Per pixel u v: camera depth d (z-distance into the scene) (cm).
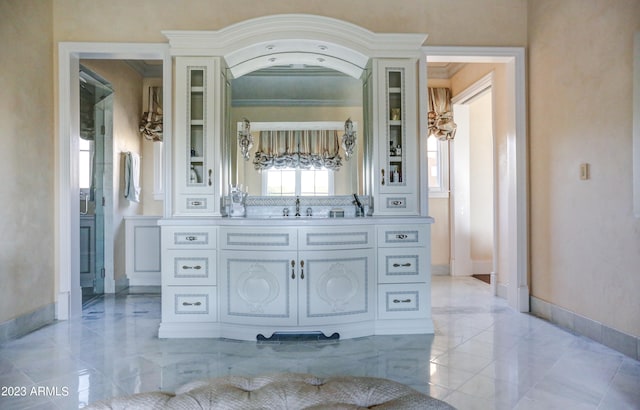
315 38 326
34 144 321
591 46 290
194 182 328
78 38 345
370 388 113
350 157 383
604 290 279
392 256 314
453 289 461
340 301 302
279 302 297
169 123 338
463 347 278
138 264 502
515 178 370
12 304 297
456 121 545
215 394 109
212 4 346
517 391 210
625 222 261
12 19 297
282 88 383
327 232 300
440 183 558
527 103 368
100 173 461
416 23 356
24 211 309
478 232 562
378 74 333
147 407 103
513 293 377
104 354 266
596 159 286
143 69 523
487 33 363
